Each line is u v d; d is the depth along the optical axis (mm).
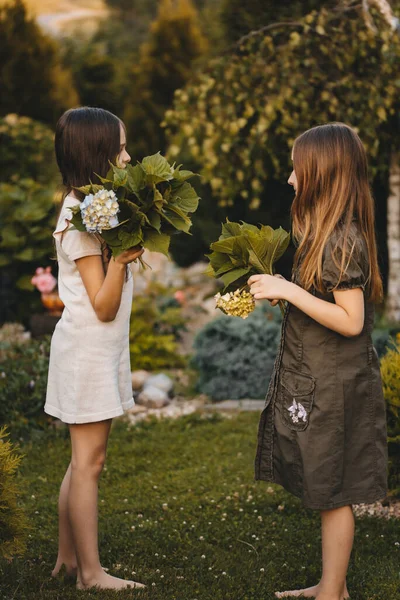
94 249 2311
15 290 6871
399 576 2549
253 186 6023
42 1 18875
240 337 5414
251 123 6164
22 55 9883
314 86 5758
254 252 2293
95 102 13242
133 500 3504
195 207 2254
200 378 5598
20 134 8078
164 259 9633
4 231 6738
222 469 3934
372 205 2320
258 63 5809
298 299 2188
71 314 2367
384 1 5258
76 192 2375
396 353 3475
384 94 5559
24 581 2449
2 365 4801
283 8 6219
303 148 2311
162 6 12492
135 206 2152
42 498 3506
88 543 2396
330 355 2227
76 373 2350
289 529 3070
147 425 4816
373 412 2275
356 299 2158
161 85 12125
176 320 6754
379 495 2262
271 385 2365
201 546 2887
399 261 6367
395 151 6145
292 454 2273
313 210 2295
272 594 2461
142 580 2543
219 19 6945
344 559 2260
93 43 15617
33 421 4480
